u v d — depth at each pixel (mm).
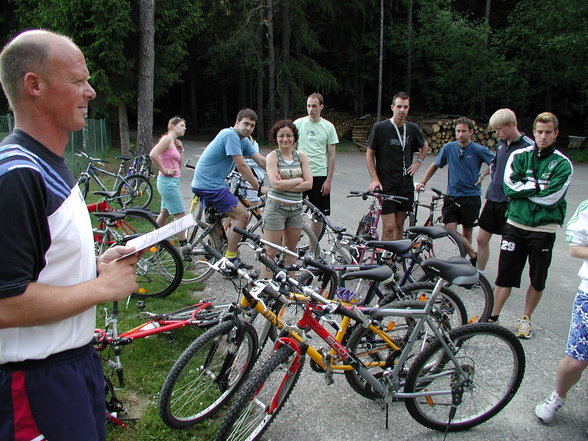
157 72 17578
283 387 2654
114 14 14734
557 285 5180
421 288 3393
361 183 12359
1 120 11156
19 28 18344
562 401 2824
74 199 1555
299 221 4562
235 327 2820
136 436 2691
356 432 2805
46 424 1508
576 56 20125
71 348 1555
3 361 1465
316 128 5883
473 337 2797
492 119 4438
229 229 5473
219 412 2916
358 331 2854
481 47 22297
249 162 6273
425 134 20406
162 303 4453
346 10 24703
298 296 2658
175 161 5652
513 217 3758
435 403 2824
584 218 2641
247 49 21250
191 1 17406
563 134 26297
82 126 1578
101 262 1648
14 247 1311
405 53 25344
